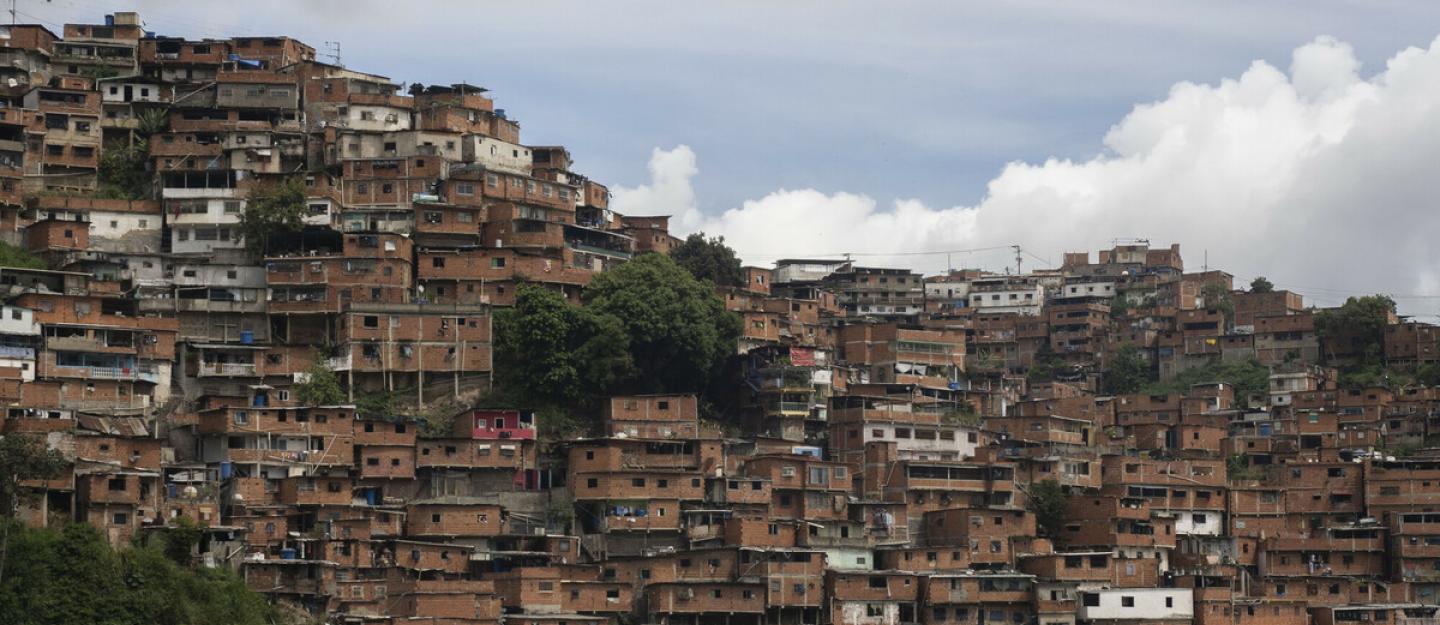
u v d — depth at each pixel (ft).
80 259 508.53
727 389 549.54
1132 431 590.14
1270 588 510.17
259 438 463.83
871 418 538.47
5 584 373.20
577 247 560.20
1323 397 631.56
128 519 412.36
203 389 488.85
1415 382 653.30
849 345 595.06
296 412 468.34
